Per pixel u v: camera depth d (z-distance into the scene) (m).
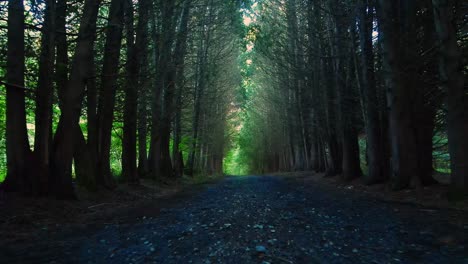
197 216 9.12
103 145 14.84
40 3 10.23
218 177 42.66
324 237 6.41
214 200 13.22
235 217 8.66
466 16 12.74
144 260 5.26
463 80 9.80
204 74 30.97
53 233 7.39
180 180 27.12
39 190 10.29
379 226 7.32
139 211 10.64
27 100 15.07
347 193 14.28
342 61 19.80
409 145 13.07
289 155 52.50
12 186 9.81
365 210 9.47
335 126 22.62
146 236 6.87
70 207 10.12
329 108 22.16
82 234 7.28
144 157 21.73
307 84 24.34
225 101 46.53
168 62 19.17
